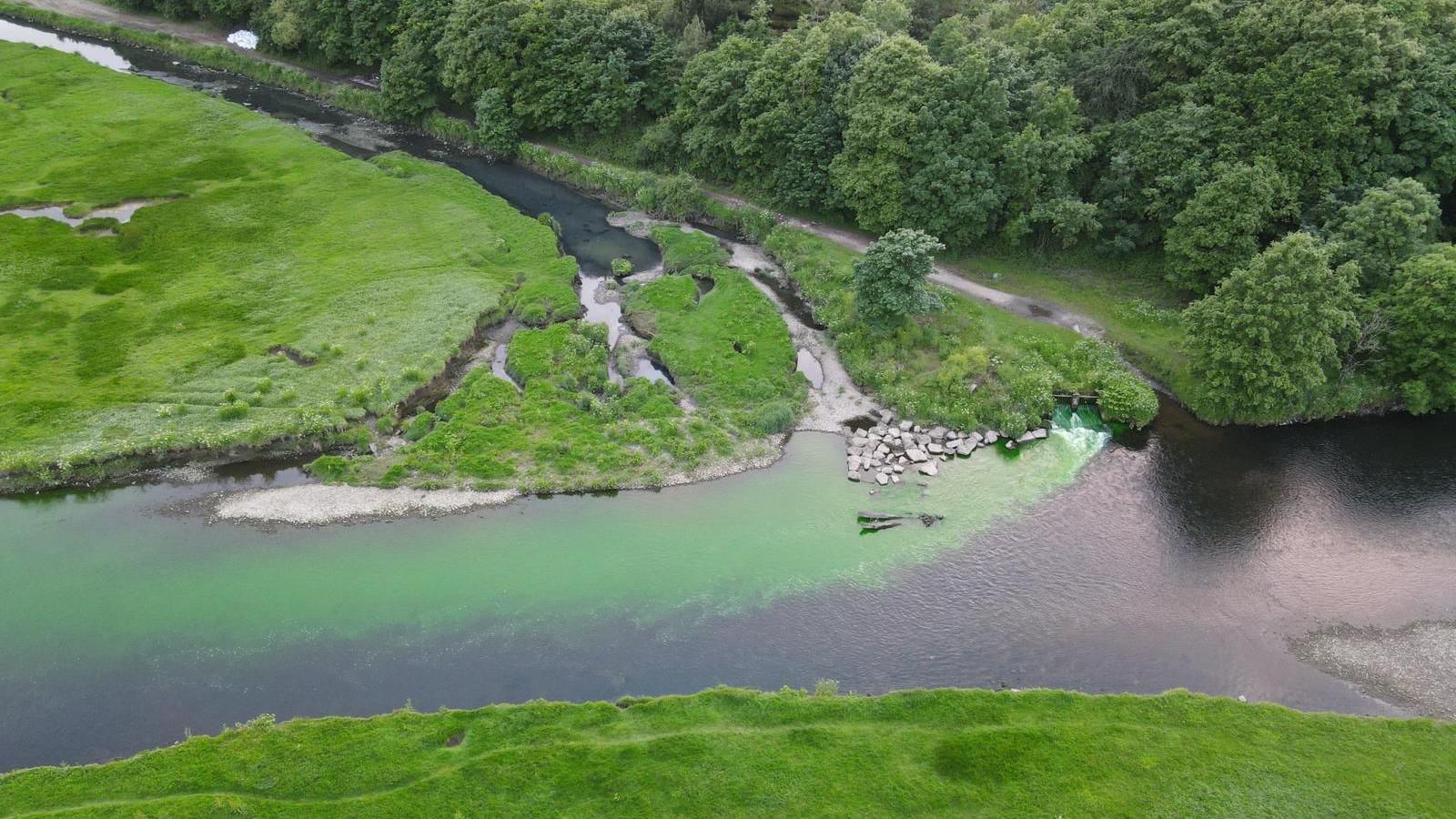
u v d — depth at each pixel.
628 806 33.28
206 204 81.62
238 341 62.62
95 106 100.44
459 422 55.84
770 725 37.09
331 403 56.59
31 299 65.94
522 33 92.19
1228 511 51.16
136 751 36.94
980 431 57.22
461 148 100.06
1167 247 65.44
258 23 119.81
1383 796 34.19
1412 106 62.00
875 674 41.28
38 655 41.22
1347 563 47.56
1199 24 69.00
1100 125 71.44
